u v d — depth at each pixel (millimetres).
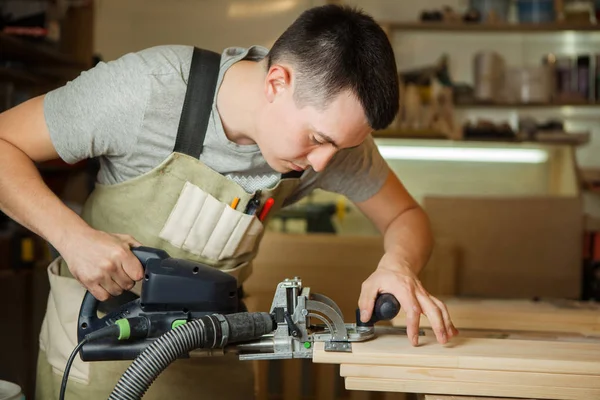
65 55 3227
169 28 4297
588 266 3457
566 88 4156
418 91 3975
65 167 3203
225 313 1238
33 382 2840
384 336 1335
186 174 1375
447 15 4137
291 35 1204
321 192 4203
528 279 3129
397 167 4473
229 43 4312
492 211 3162
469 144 4199
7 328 2711
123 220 1449
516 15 4230
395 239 1524
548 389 1153
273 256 2453
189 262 1227
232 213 1399
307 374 2764
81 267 1224
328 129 1157
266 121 1235
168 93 1330
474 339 1316
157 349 1098
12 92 2895
